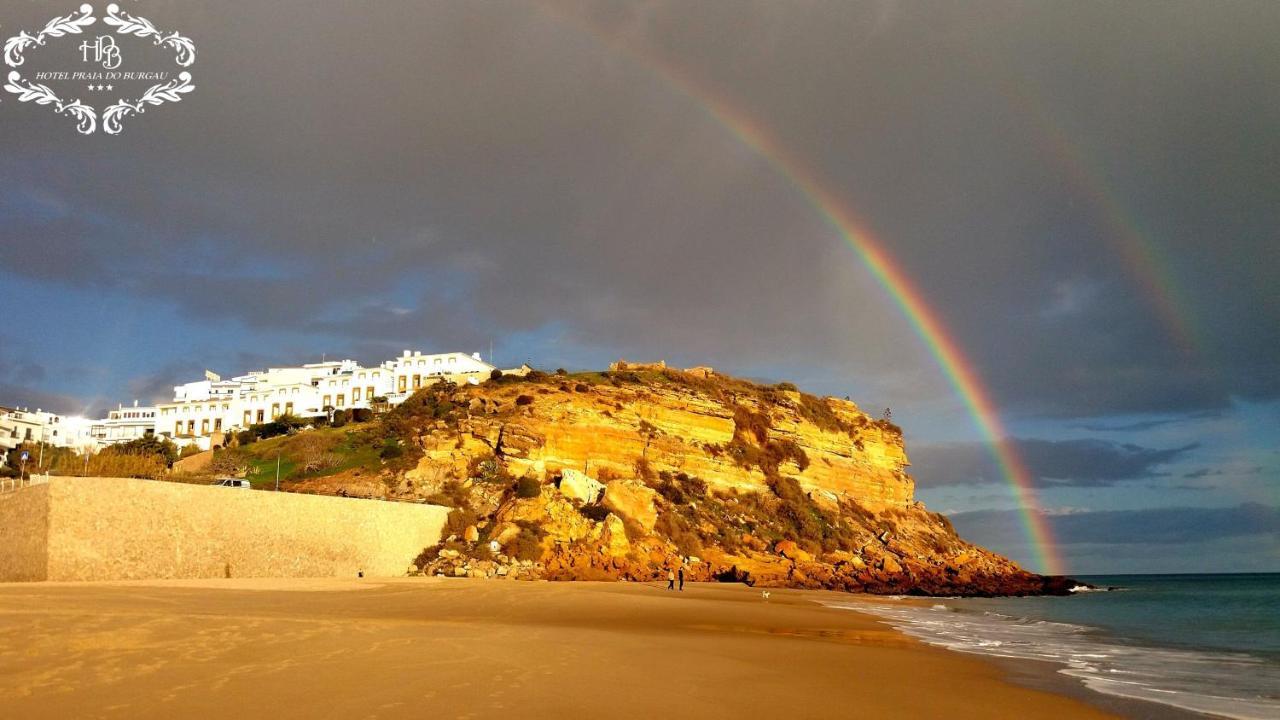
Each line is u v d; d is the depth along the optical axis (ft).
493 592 161.79
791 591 232.94
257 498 175.32
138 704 49.83
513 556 223.51
